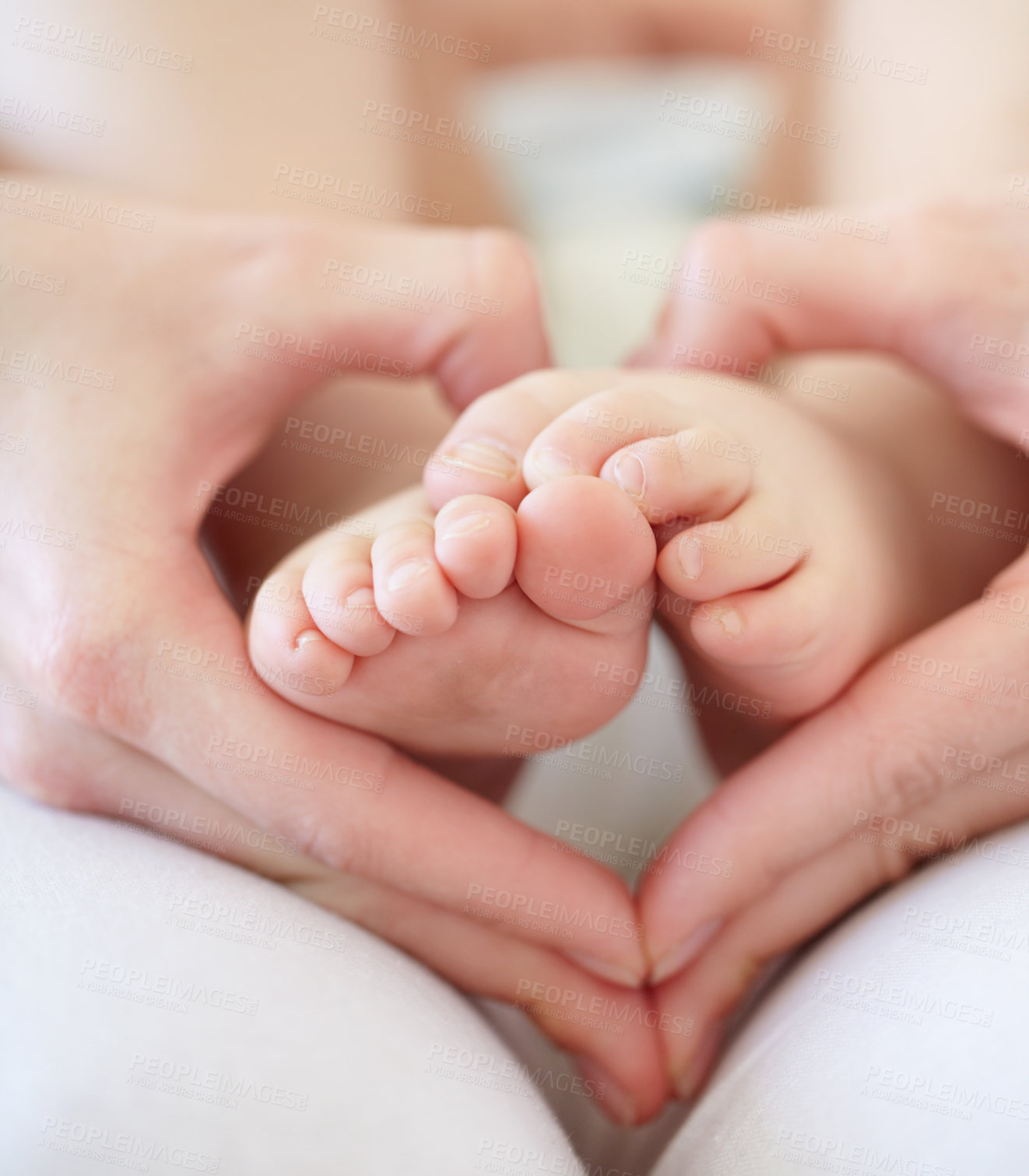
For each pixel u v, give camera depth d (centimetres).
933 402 36
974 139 43
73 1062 29
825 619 31
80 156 45
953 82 45
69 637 32
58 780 33
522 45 65
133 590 32
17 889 31
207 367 34
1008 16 44
